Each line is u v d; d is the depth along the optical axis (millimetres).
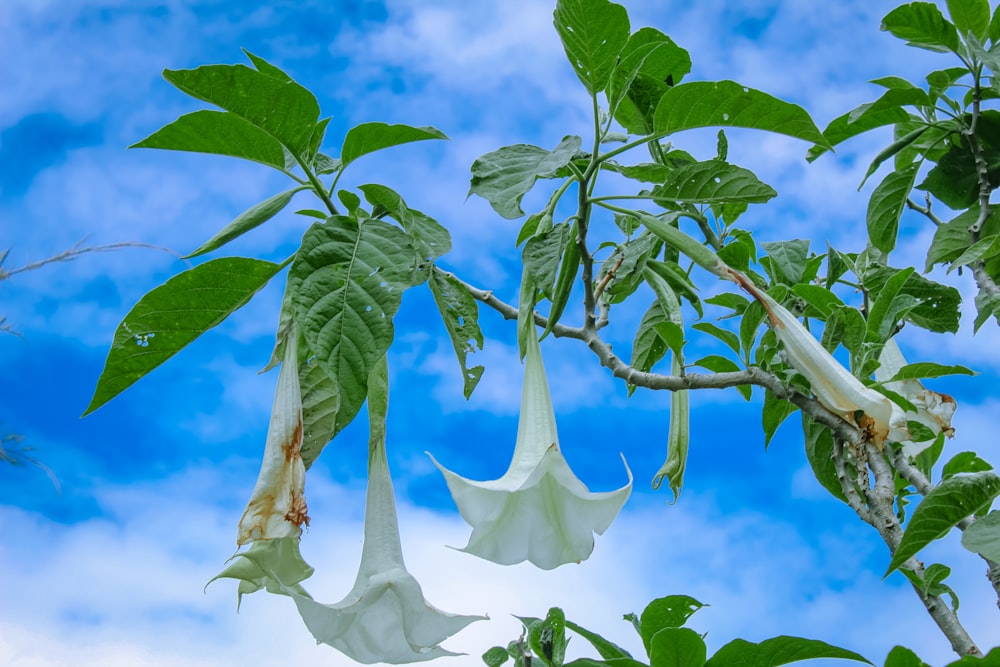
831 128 4383
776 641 2439
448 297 2961
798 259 3883
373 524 2490
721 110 2910
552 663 2814
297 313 2418
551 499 2549
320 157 2986
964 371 3227
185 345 2793
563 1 2814
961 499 2545
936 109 4277
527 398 2750
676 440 3225
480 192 2918
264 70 2855
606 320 3424
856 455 2947
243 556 2402
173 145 2762
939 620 2771
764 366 3135
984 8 4090
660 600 2832
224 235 2760
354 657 2322
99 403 2770
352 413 2361
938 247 4328
